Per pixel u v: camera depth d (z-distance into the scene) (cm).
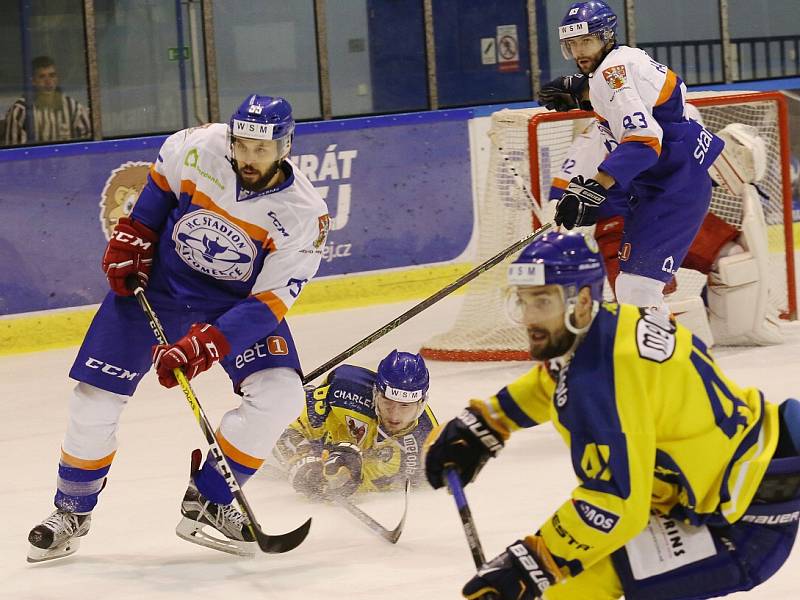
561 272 650
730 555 687
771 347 2030
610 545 652
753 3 3150
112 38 2641
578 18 1506
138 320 1118
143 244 1117
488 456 755
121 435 1664
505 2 2955
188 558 1131
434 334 2300
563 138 2092
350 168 2628
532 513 1209
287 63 2798
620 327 660
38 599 1034
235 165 1055
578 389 650
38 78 2580
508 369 1998
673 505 695
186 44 2705
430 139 2702
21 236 2362
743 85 3130
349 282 2645
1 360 2292
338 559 1100
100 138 2653
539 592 669
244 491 1345
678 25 3097
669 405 658
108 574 1093
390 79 2891
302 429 1299
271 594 1017
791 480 691
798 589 951
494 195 2094
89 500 1138
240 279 1107
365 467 1288
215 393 1909
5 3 2534
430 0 2886
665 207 1556
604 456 643
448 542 1133
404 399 1220
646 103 1498
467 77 2955
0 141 2572
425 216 2711
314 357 2134
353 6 2831
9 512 1321
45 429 1734
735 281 1983
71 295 2416
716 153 1586
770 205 2278
